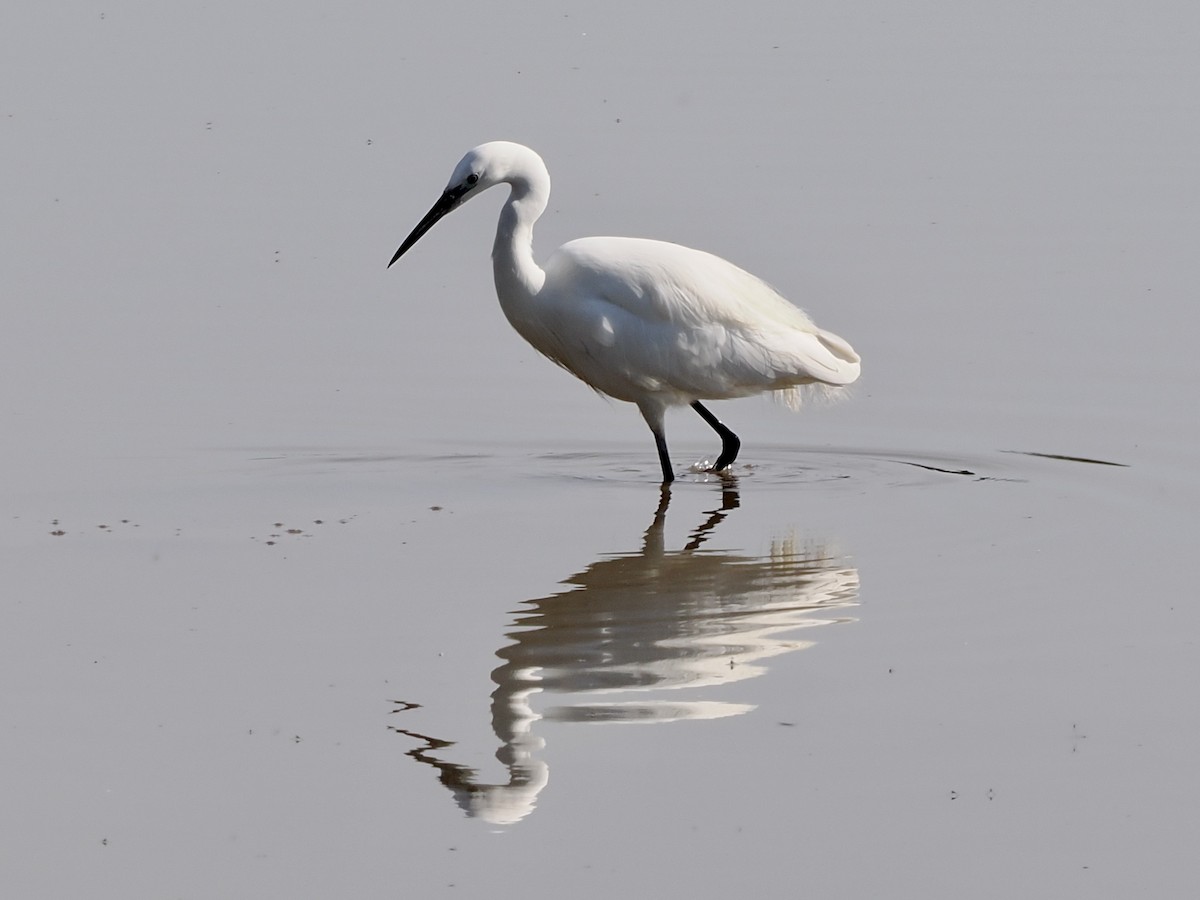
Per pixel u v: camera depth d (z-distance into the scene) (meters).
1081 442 16.75
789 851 8.95
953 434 17.19
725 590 12.78
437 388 18.61
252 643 11.65
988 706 10.58
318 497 15.28
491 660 11.35
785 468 16.42
